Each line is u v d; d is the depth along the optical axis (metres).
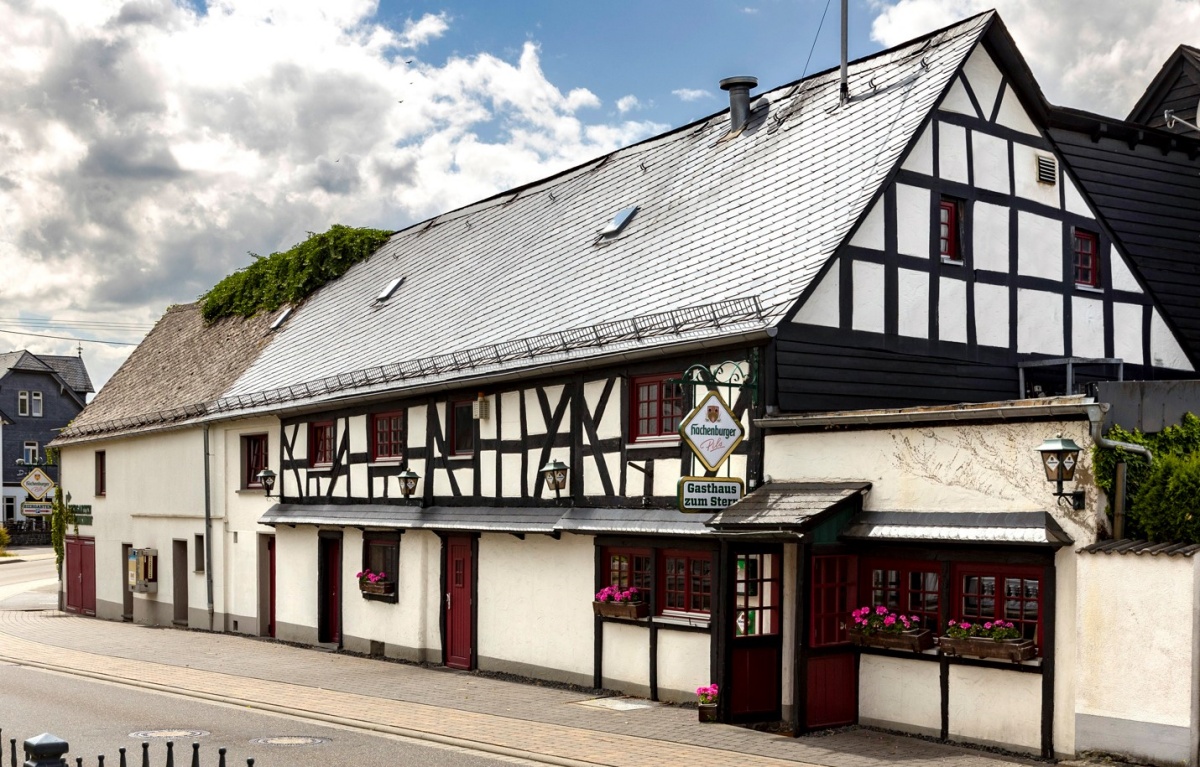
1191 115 20.55
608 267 17.09
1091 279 16.31
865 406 13.48
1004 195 15.20
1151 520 10.35
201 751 11.35
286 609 21.59
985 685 11.13
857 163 14.55
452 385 17.25
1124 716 10.12
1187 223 17.97
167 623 25.78
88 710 13.91
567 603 15.34
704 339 13.11
